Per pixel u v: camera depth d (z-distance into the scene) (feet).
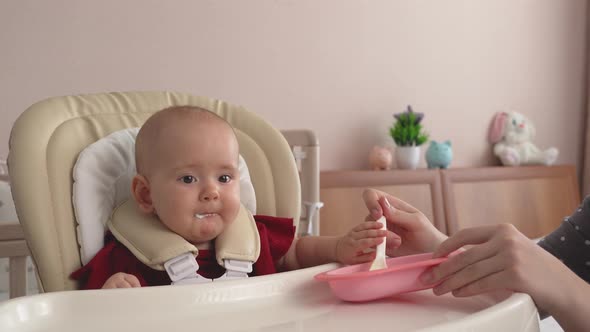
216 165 2.67
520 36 10.07
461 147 9.55
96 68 6.75
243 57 7.66
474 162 9.71
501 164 9.92
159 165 2.64
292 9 7.98
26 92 6.39
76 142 2.73
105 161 2.72
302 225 4.59
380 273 1.88
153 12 7.05
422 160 9.15
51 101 2.79
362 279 1.89
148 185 2.69
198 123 2.69
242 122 3.27
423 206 8.05
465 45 9.51
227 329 1.69
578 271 2.81
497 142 9.81
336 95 8.38
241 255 2.65
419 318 1.77
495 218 8.69
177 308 1.82
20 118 2.61
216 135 2.69
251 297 1.96
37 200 2.43
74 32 6.61
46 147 2.58
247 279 1.99
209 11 7.40
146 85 7.04
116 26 6.84
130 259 2.54
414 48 9.02
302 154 4.60
